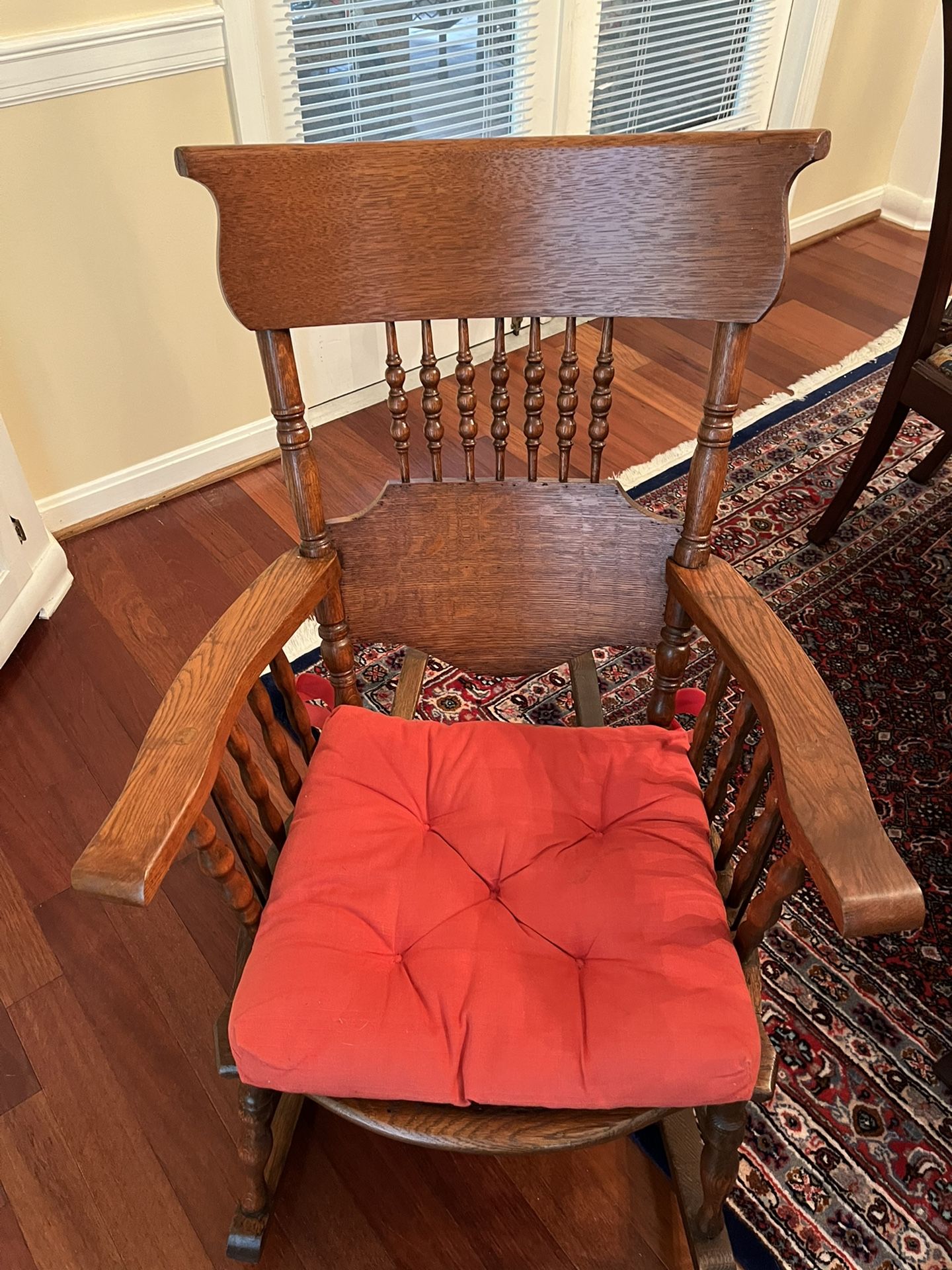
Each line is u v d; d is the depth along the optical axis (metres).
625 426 2.23
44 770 1.51
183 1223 1.06
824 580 1.84
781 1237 1.04
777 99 2.69
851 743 0.73
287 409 0.88
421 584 1.01
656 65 2.37
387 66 1.89
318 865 0.88
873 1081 1.17
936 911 1.33
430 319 0.87
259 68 1.67
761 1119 1.13
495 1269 1.03
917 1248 1.04
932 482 2.07
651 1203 1.07
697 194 0.78
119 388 1.83
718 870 0.93
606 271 0.83
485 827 0.93
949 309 1.63
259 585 0.91
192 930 1.32
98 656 1.69
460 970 0.80
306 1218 1.07
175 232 1.73
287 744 0.96
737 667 0.83
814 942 1.30
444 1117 0.75
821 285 2.77
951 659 1.69
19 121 1.47
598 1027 0.75
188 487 2.05
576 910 0.85
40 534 1.72
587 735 1.02
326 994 0.77
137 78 1.54
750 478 2.08
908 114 2.92
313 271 0.82
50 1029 1.22
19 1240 1.05
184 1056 1.20
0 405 1.70
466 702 1.62
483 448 2.16
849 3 2.50
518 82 2.12
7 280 1.59
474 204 0.80
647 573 0.98
